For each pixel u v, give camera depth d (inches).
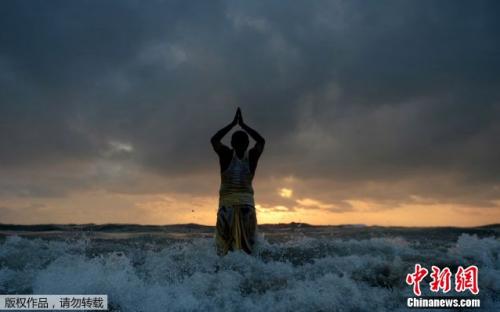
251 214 211.2
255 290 142.1
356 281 151.9
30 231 350.9
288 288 142.9
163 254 198.1
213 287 142.7
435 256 197.6
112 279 145.6
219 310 127.0
